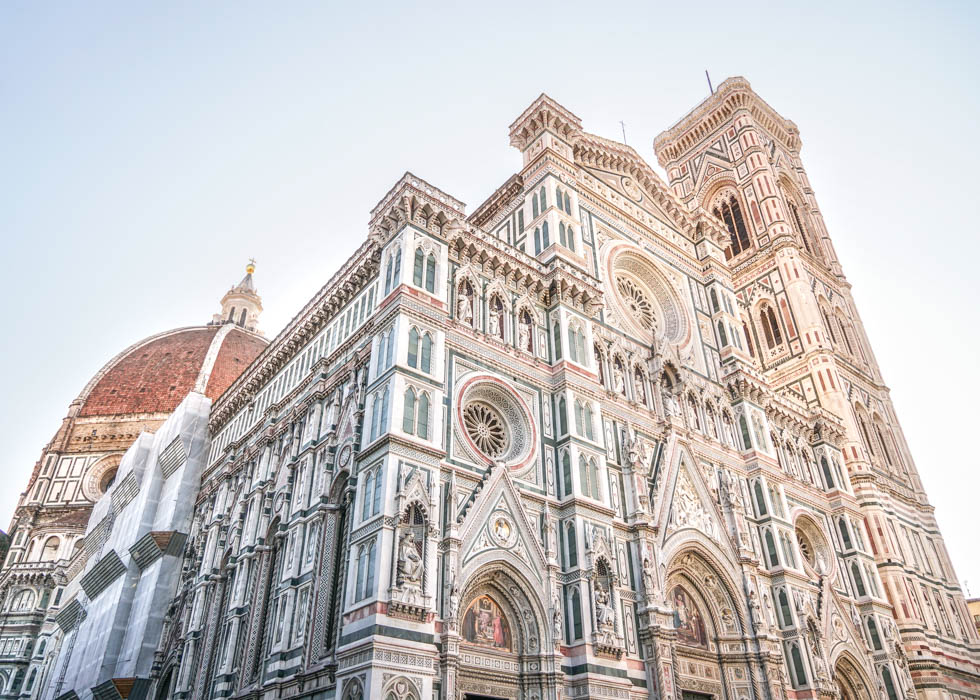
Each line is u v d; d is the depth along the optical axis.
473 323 39.66
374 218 42.34
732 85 93.81
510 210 52.28
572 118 53.56
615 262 52.69
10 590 84.44
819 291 79.12
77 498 96.44
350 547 30.95
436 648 28.98
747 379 54.56
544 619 33.31
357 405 38.84
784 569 46.06
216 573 47.38
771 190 83.56
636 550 39.06
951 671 56.81
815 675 43.41
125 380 112.38
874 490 62.75
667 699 34.66
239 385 61.81
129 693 50.66
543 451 38.62
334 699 29.38
